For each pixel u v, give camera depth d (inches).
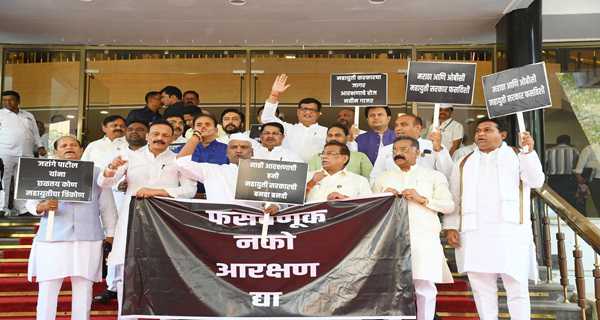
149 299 219.0
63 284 285.1
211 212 224.2
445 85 261.9
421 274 229.8
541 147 381.1
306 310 218.1
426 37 458.6
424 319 234.2
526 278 233.6
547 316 269.3
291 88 484.1
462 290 291.7
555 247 373.7
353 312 217.9
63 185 229.0
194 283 219.6
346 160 247.1
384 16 415.8
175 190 241.1
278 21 426.9
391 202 224.8
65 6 398.9
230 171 243.8
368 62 483.2
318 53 485.7
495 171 237.8
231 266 220.7
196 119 279.4
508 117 388.5
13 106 412.5
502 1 385.7
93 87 483.2
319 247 221.9
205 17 419.8
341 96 305.6
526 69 238.7
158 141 248.8
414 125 284.7
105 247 262.2
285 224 223.8
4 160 405.1
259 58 486.6
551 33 436.8
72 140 245.9
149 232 222.4
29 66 479.8
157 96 417.4
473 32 445.1
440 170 261.3
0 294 283.9
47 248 233.6
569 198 437.1
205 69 489.4
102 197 246.8
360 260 220.8
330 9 404.8
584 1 408.8
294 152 319.9
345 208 224.7
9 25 434.9
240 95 486.9
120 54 485.4
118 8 403.2
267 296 219.1
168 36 459.8
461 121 464.8
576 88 445.1
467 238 237.8
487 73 471.2
